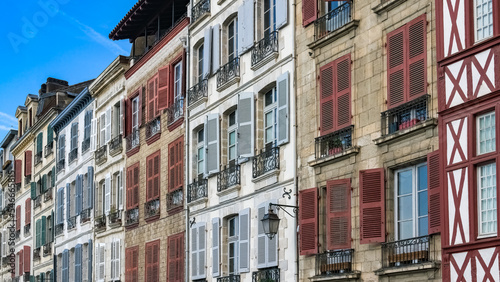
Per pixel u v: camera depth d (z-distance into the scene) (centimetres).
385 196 2280
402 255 2208
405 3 2264
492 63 1933
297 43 2762
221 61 3272
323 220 2545
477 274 1927
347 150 2419
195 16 3525
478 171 1967
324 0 2664
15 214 6669
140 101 4072
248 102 3003
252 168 2955
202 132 3456
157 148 3850
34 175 6088
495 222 1908
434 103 2131
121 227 4219
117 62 4278
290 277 2686
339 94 2495
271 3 2967
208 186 3309
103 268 4403
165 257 3662
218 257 3158
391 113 2280
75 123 5081
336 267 2452
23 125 6788
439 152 2067
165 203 3709
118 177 4366
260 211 2889
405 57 2231
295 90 2742
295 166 2705
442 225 2036
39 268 5772
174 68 3762
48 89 6538
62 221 5222
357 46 2448
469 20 2006
